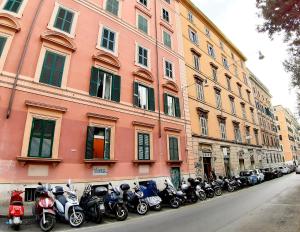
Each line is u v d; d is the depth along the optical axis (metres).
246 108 35.06
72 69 12.52
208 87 25.11
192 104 21.19
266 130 42.56
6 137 9.50
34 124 10.41
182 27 24.20
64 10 13.40
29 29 11.50
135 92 15.55
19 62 10.66
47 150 10.53
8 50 10.51
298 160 76.38
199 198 14.25
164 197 12.18
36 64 11.19
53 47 12.03
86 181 11.46
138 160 14.08
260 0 7.79
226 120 26.89
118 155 13.24
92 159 11.79
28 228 7.58
